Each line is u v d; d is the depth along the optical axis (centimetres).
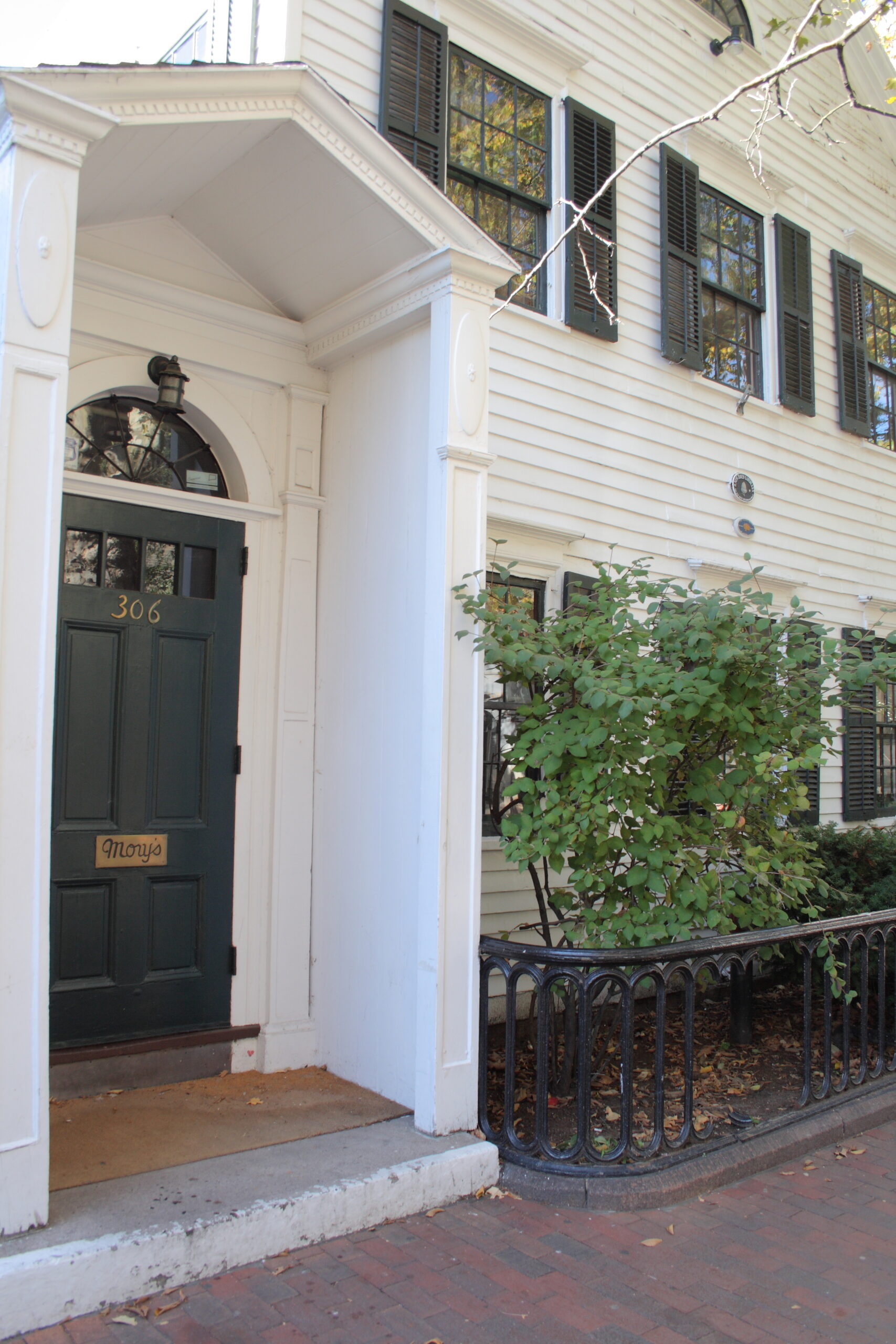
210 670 446
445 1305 292
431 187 390
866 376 953
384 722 435
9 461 284
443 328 407
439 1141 372
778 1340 287
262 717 461
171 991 427
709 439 778
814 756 423
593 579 665
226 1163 343
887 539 971
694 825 439
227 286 462
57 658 404
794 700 444
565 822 401
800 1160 425
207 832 440
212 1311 280
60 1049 399
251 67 341
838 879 634
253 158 382
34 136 293
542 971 384
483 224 642
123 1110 389
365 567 455
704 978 447
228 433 458
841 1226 361
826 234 928
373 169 379
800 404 861
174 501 438
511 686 614
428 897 386
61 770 403
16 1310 263
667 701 376
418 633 421
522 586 642
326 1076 444
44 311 293
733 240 830
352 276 438
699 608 440
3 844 277
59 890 402
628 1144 382
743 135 823
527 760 411
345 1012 445
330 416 488
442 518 398
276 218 416
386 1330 277
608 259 697
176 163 379
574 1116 441
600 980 385
